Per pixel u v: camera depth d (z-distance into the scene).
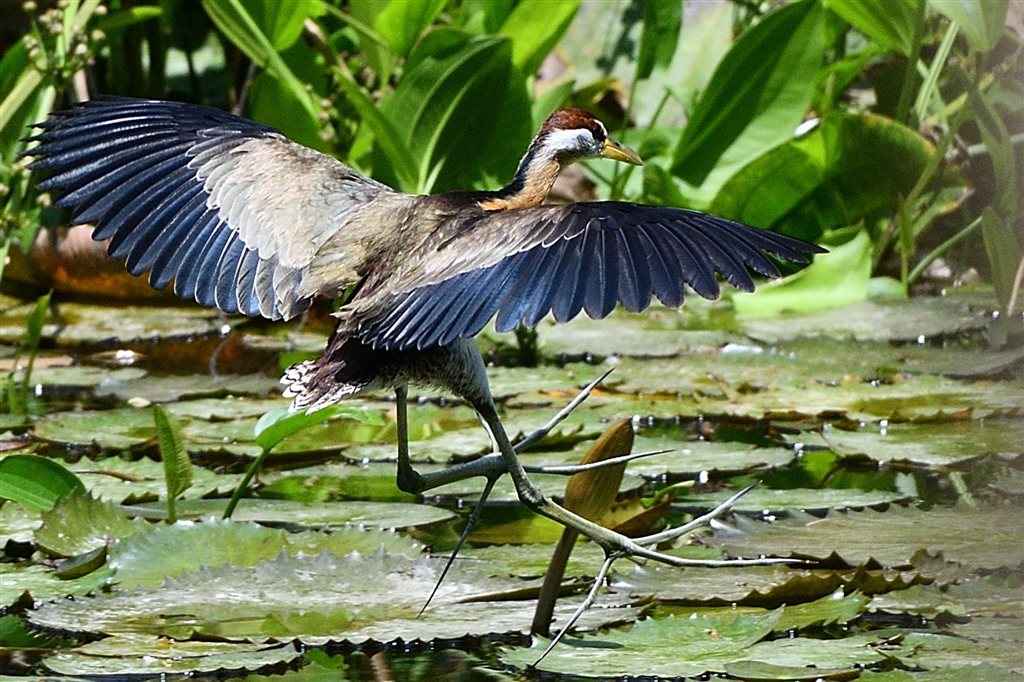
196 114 7.30
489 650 7.13
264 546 8.24
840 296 14.78
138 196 7.01
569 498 7.38
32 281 15.72
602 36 18.66
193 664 6.76
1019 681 6.46
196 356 13.62
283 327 15.00
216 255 6.90
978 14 14.28
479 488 9.77
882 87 17.52
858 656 6.79
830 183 15.89
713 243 5.72
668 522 8.90
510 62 15.55
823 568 8.02
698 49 18.38
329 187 6.98
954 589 7.65
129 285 15.59
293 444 10.63
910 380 12.10
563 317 5.57
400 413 6.89
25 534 8.72
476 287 5.90
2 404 11.86
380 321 6.09
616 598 7.71
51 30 14.12
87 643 7.20
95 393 11.94
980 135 17.52
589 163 17.06
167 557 8.09
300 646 7.09
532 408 11.61
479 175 15.95
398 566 7.96
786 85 16.12
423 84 15.52
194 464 10.28
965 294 15.30
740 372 12.41
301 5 15.38
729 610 7.54
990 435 10.52
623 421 7.39
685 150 16.42
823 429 10.67
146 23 17.62
